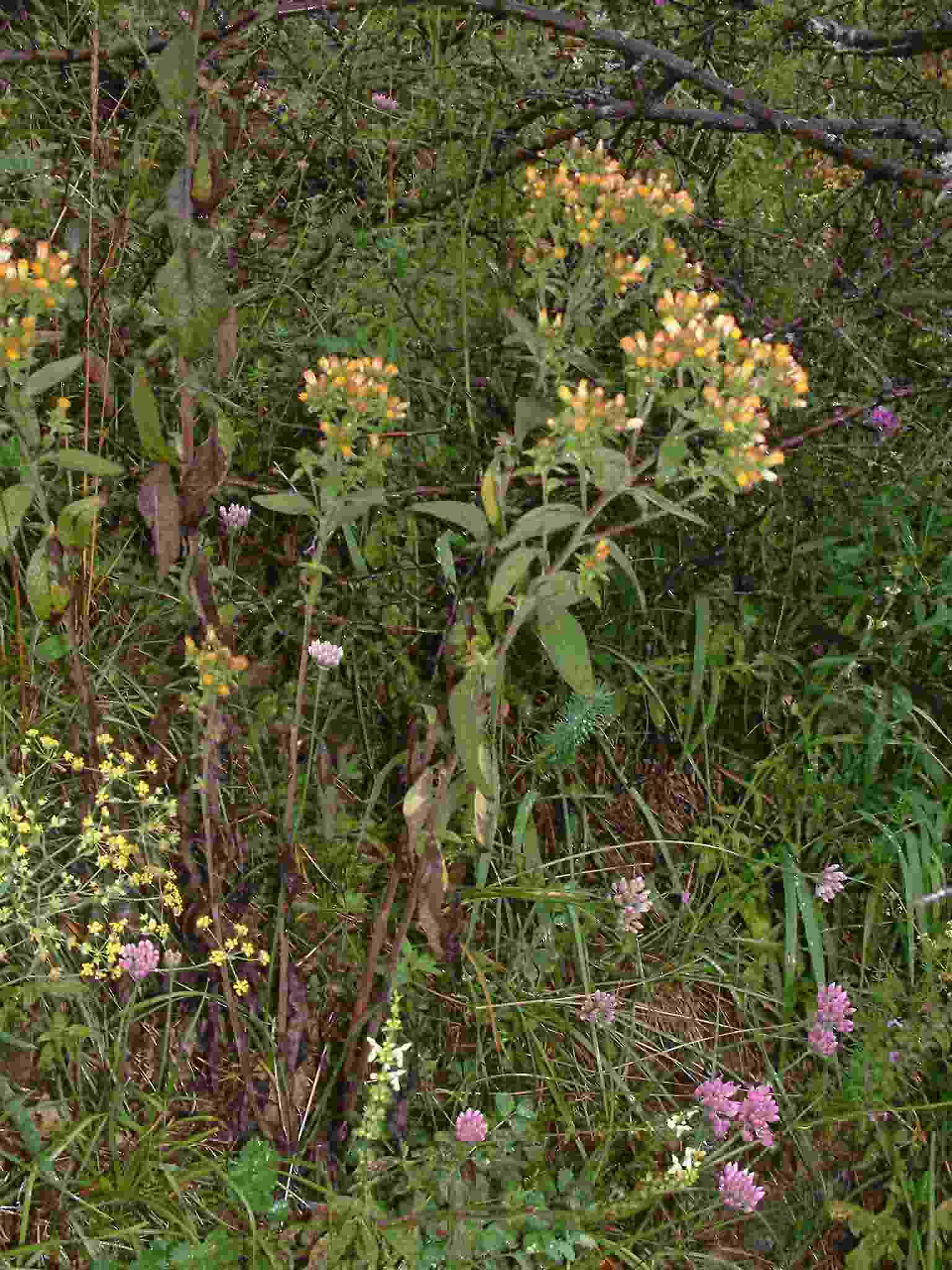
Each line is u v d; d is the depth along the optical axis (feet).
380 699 8.40
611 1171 7.52
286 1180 6.86
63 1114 6.66
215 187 6.20
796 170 9.88
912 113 9.84
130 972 6.66
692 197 8.88
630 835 9.02
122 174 7.52
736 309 9.04
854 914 9.07
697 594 9.08
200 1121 6.91
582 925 8.43
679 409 5.76
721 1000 8.57
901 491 9.60
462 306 8.18
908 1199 7.82
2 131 7.91
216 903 6.63
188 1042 7.01
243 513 8.07
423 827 6.34
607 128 9.15
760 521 9.31
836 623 9.84
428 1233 6.84
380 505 7.29
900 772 9.37
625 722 9.27
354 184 9.12
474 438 8.04
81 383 7.42
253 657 8.22
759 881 8.84
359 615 8.09
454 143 9.21
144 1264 6.21
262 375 8.45
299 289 8.94
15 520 6.18
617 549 6.01
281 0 7.61
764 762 9.14
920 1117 8.25
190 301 6.07
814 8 9.14
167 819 7.26
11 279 5.73
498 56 9.13
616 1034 8.07
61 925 7.13
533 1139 7.33
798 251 9.37
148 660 8.06
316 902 7.56
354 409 6.12
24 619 7.49
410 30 9.77
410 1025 7.27
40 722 7.29
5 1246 6.18
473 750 5.93
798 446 8.77
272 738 8.03
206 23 7.35
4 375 6.04
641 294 6.79
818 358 9.35
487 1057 7.73
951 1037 8.39
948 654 9.77
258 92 8.78
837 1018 8.17
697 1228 7.44
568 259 8.35
